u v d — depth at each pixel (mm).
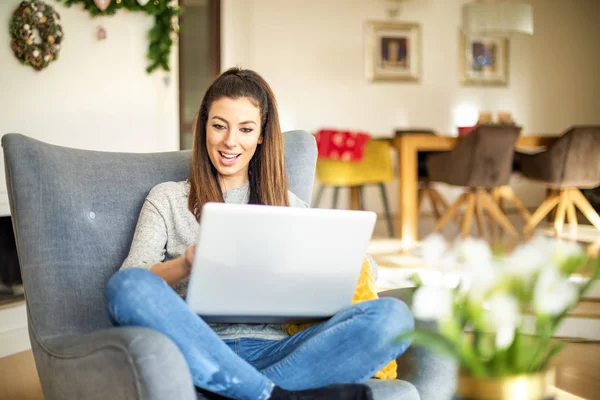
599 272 964
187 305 1405
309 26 8062
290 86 8055
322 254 1433
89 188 1752
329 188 7980
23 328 3154
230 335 1653
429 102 8430
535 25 8750
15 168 1635
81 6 3467
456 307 984
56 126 3354
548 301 930
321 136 5969
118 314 1396
